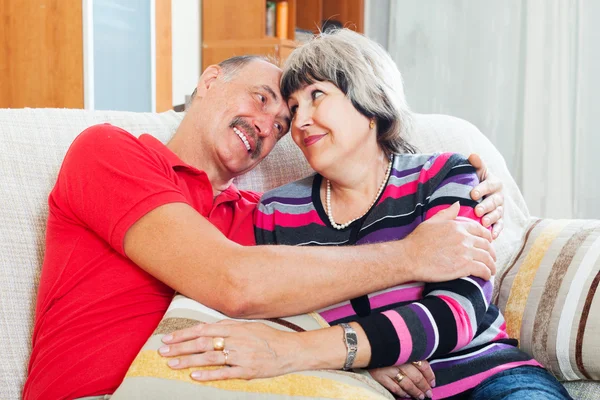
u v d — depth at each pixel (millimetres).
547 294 1426
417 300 1261
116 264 1234
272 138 1498
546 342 1377
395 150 1452
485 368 1261
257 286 1115
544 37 3754
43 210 1354
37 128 1401
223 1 4309
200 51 4434
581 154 3691
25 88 3432
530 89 3801
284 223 1446
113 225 1179
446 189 1335
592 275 1384
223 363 1019
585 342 1326
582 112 3676
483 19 4035
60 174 1281
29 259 1323
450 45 4164
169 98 3705
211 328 1058
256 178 1663
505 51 3984
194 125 1475
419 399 1228
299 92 1396
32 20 3377
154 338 1059
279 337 1083
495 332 1326
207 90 1494
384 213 1364
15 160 1350
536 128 3801
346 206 1417
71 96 3342
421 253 1217
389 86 1383
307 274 1141
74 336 1197
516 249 1590
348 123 1349
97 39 3311
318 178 1480
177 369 1007
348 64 1347
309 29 4656
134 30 3504
